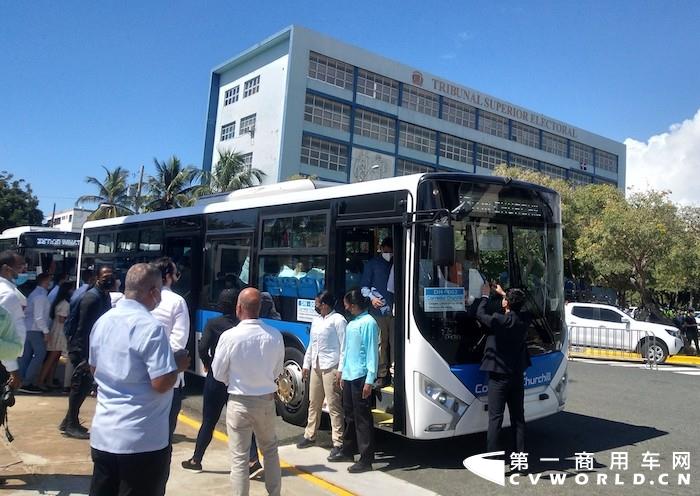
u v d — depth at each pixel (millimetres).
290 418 7574
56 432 6598
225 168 40250
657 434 7883
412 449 6805
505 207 6656
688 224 26250
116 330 3164
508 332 5824
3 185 44000
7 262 5406
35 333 8828
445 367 5918
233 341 4461
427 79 51750
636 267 23281
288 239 7691
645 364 17453
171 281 5535
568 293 29547
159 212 10727
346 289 6910
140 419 3082
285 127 41688
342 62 45938
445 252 5547
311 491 5215
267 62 44969
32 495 4684
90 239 13148
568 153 65000
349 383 5953
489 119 57438
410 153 49906
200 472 5477
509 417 6449
